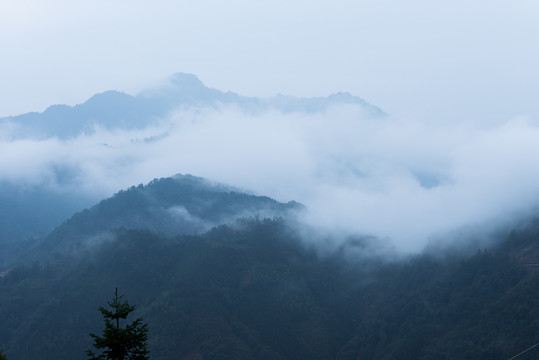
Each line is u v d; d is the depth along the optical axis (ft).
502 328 559.79
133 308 176.76
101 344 168.35
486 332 567.18
